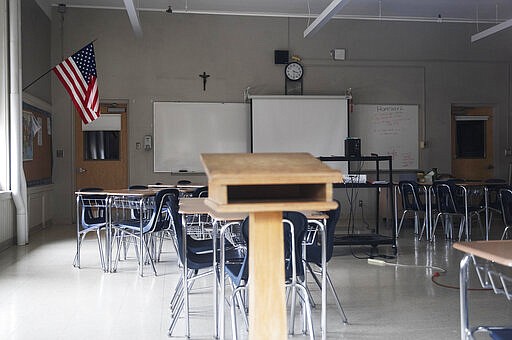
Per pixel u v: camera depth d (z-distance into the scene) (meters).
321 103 9.07
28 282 4.45
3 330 3.18
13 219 6.52
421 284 4.36
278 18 9.17
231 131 9.07
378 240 5.78
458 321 3.32
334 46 9.30
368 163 9.28
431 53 9.56
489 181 7.78
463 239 6.91
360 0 8.40
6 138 6.41
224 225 2.84
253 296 1.74
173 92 8.95
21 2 7.00
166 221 4.88
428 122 9.55
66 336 3.06
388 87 9.45
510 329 1.85
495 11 9.00
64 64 6.68
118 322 3.33
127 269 4.99
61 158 8.76
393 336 3.04
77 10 8.74
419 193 7.64
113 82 8.84
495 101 9.74
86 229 5.15
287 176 1.47
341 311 3.32
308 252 3.37
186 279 3.11
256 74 9.13
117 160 9.01
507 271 4.54
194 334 3.10
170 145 8.94
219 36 9.05
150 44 8.91
